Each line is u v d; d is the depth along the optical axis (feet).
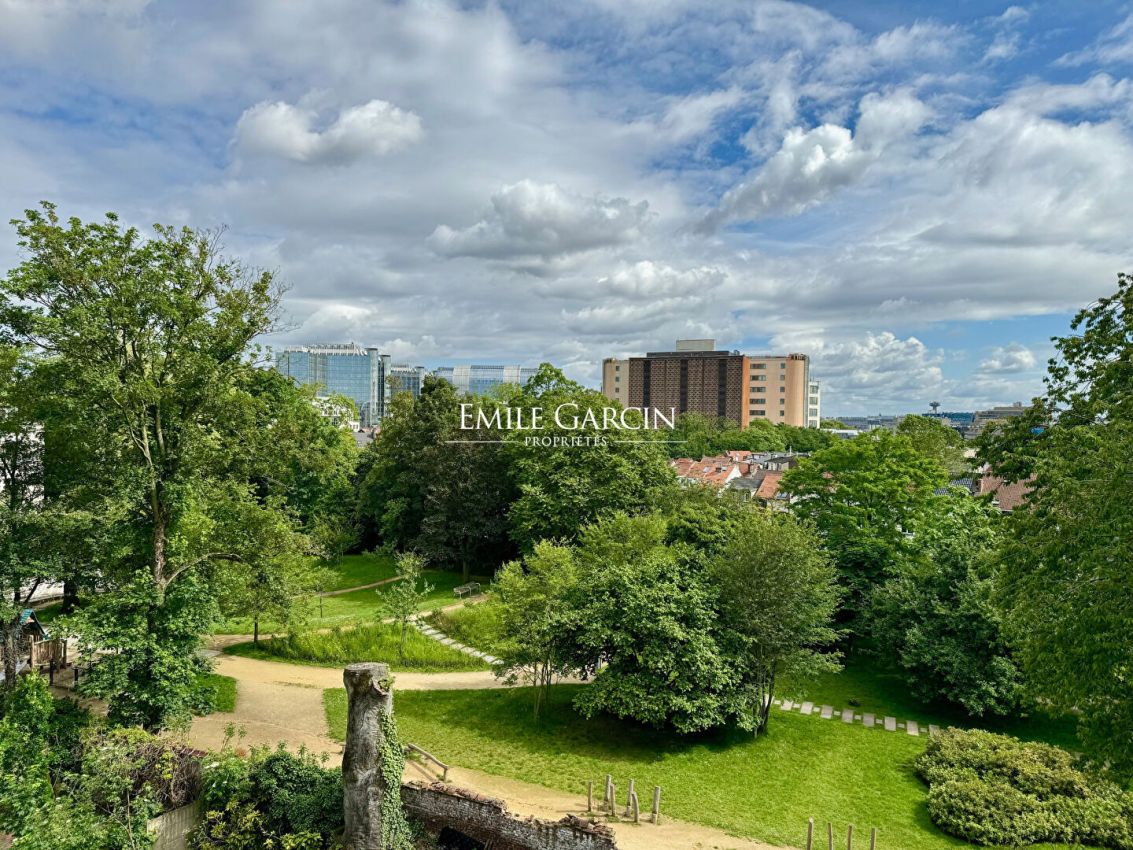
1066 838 72.64
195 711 88.17
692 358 546.26
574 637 99.09
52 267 76.74
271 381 148.66
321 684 108.47
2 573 78.23
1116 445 55.62
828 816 77.56
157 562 87.35
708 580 106.11
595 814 72.79
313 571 135.33
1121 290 63.41
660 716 89.81
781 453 422.82
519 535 166.40
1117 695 56.13
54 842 52.21
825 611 102.27
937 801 78.59
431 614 141.49
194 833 62.49
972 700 101.04
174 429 87.86
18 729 65.62
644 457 171.42
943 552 116.47
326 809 61.16
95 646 79.41
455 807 65.41
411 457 201.16
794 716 107.76
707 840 68.85
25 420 82.79
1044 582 60.85
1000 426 72.90
